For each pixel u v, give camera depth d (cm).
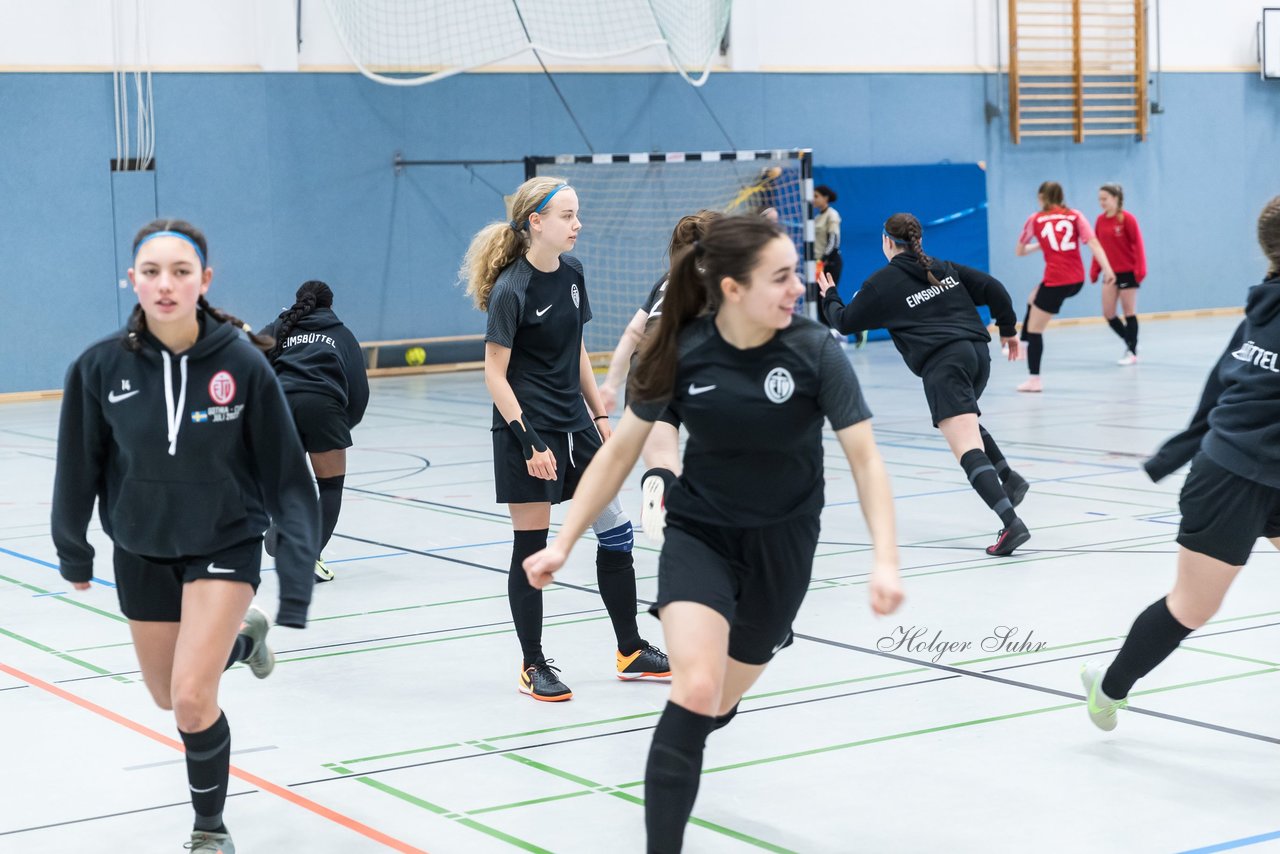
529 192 536
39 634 641
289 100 1886
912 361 782
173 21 1820
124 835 397
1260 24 2577
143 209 1820
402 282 1980
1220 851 364
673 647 336
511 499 532
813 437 351
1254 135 2602
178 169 1836
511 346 532
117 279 1816
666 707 333
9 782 443
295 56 1883
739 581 353
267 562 813
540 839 386
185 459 355
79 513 372
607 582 546
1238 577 683
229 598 360
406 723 498
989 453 796
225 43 1856
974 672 540
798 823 394
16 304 1767
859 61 2252
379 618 658
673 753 327
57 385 1798
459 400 1670
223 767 371
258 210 1880
